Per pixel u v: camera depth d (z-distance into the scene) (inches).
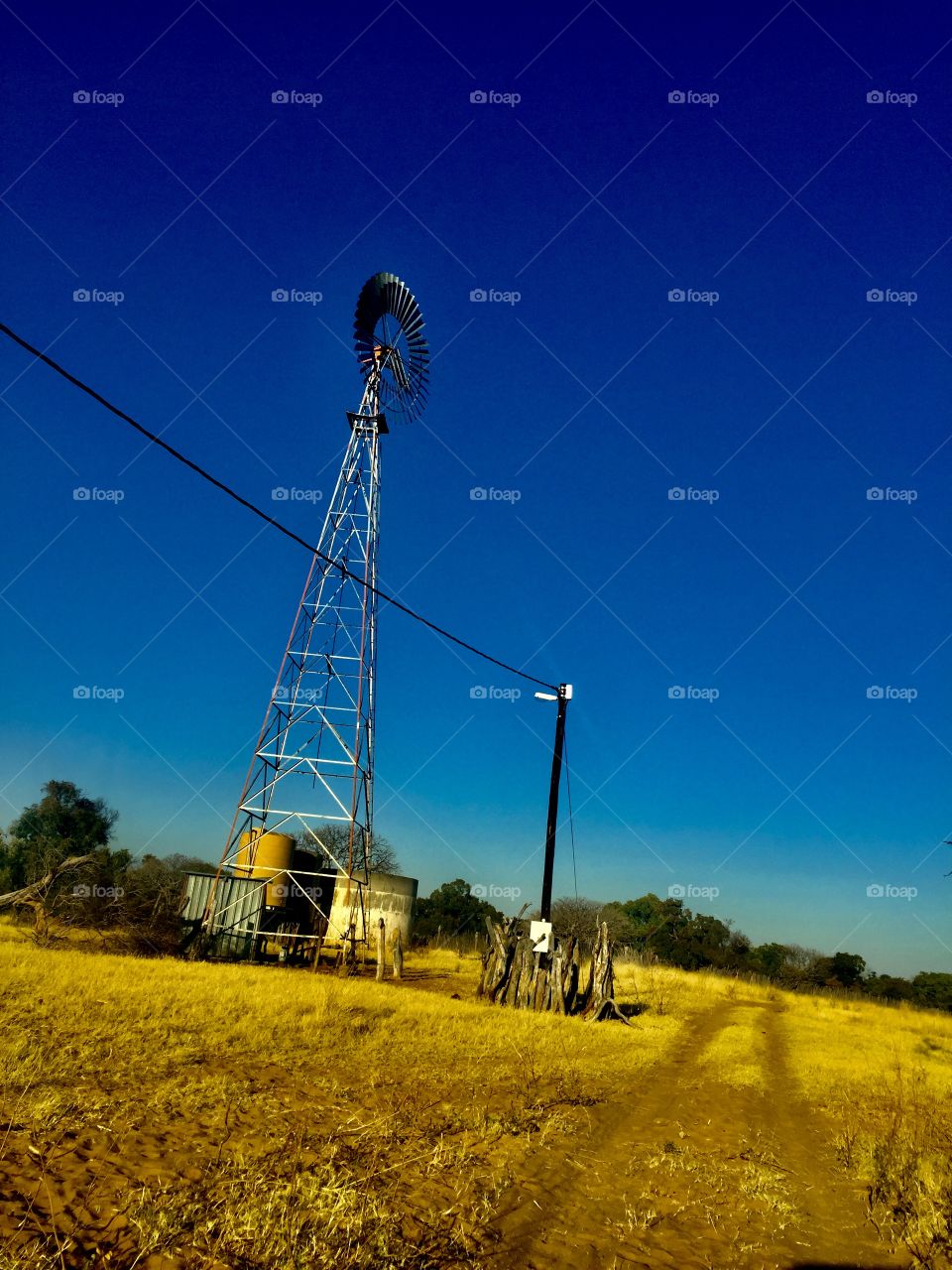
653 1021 1073.5
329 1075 467.5
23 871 2089.1
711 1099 573.3
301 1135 331.3
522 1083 517.7
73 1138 288.4
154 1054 444.1
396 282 1440.7
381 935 1183.6
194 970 925.2
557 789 1093.1
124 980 728.3
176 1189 250.7
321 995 765.9
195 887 1273.4
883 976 2923.2
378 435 1443.2
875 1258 296.5
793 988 2539.4
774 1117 537.0
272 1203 242.8
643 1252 273.1
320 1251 221.1
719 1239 296.5
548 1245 265.3
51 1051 412.2
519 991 1026.7
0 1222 212.8
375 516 1417.3
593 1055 699.4
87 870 1249.4
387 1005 802.8
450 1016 789.9
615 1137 429.4
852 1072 762.8
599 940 1059.9
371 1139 342.3
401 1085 464.4
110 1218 227.6
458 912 2984.7
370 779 1376.7
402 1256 231.5
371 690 1386.6
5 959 794.2
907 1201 356.5
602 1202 319.9
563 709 1112.2
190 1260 208.4
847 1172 412.8
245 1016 604.7
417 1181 302.2
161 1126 317.7
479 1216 277.6
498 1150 361.7
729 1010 1396.4
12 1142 275.3
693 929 3262.8
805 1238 309.1
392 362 1440.7
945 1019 1760.6
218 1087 388.5
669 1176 368.5
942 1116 555.8
